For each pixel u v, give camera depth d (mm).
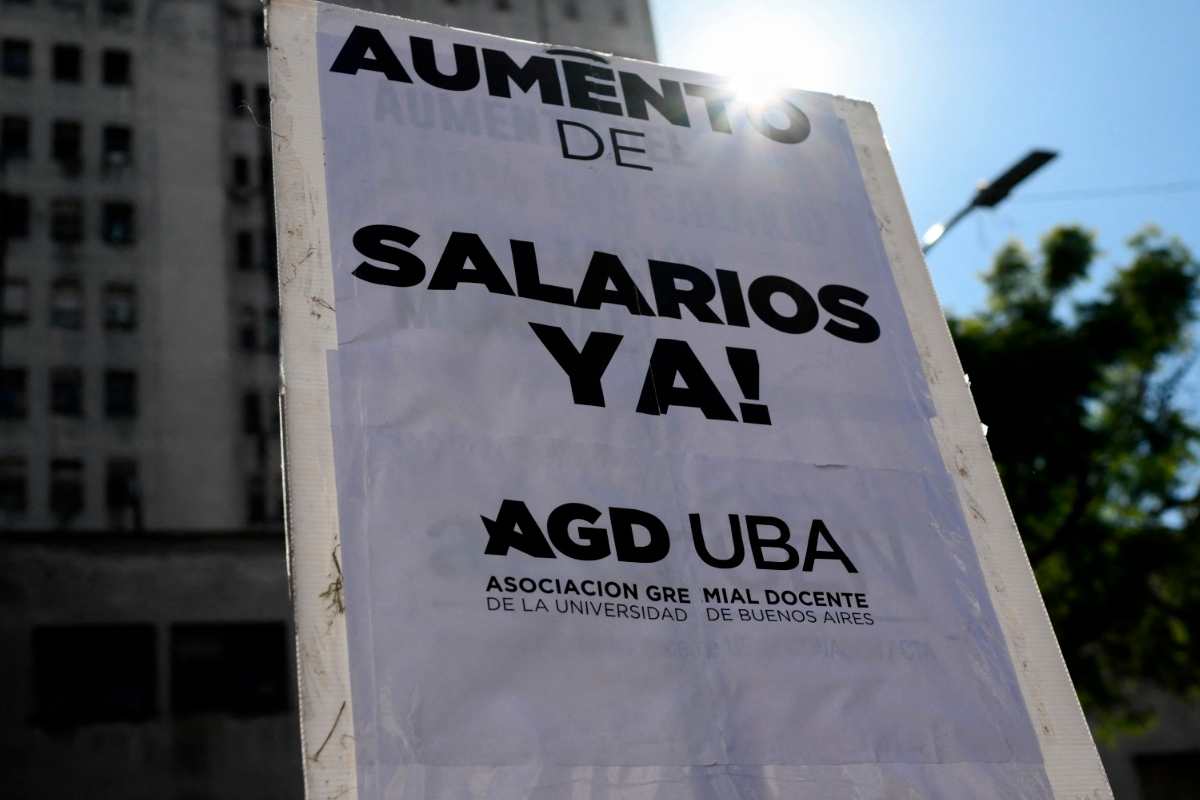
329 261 3707
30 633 27297
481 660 3170
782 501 3807
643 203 4297
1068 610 20047
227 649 28453
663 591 3475
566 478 3557
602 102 4480
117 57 37219
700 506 3680
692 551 3582
